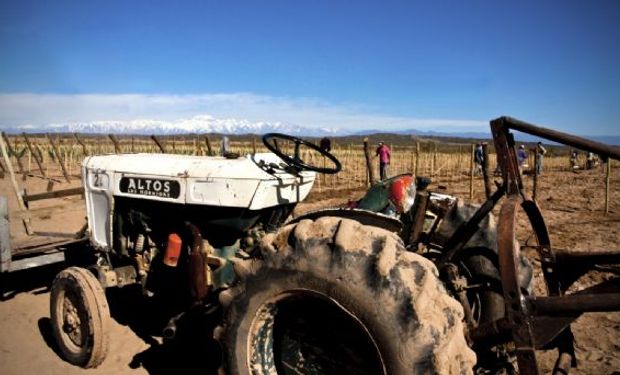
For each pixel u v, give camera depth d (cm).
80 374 334
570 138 202
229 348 229
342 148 3069
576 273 267
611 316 423
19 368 341
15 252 443
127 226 377
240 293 226
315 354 227
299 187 337
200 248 314
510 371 268
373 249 193
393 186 288
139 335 396
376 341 183
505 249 193
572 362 260
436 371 169
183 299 374
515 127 214
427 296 179
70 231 762
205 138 1305
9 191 1341
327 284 196
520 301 192
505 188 222
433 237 309
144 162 356
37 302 475
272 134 342
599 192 1602
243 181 301
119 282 373
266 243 221
